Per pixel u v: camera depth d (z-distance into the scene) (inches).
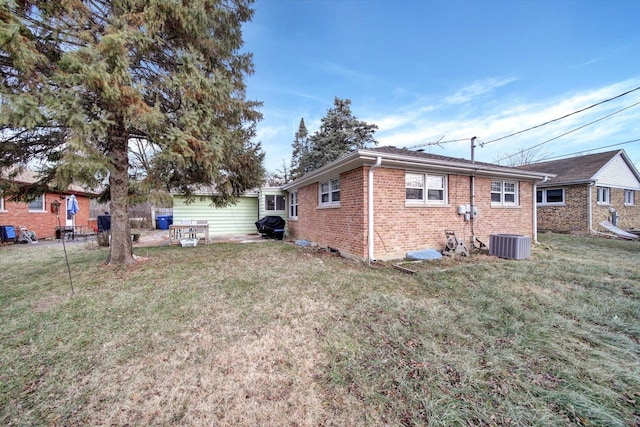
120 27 177.9
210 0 218.2
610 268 225.5
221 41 252.5
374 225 266.5
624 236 451.5
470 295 162.1
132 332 117.4
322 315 134.6
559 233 517.3
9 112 142.1
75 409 73.9
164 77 202.8
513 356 96.9
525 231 376.8
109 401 76.9
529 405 74.0
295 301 153.7
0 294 166.2
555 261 259.1
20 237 434.6
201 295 164.1
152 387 82.7
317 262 261.4
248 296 162.4
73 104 157.3
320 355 99.5
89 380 85.7
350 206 286.0
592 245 370.9
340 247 307.4
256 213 596.1
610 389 80.4
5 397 77.9
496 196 352.2
